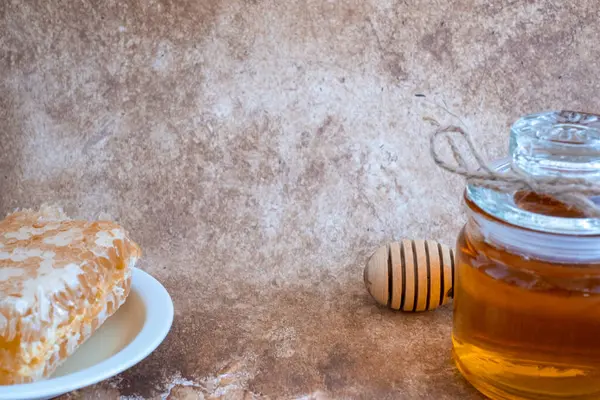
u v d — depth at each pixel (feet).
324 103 2.03
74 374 1.62
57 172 2.05
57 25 2.01
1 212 2.05
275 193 2.06
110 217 2.06
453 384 1.72
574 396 1.60
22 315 1.61
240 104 2.03
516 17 2.00
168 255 2.05
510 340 1.60
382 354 1.78
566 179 1.55
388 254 1.84
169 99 2.03
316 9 2.00
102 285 1.73
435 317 1.88
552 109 2.03
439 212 2.05
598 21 2.00
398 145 2.05
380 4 2.00
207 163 2.05
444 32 2.01
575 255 1.56
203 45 2.01
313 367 1.75
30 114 2.04
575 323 1.57
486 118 2.03
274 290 1.98
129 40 2.01
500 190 1.59
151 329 1.73
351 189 2.06
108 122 2.04
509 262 1.59
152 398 1.69
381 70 2.02
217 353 1.78
